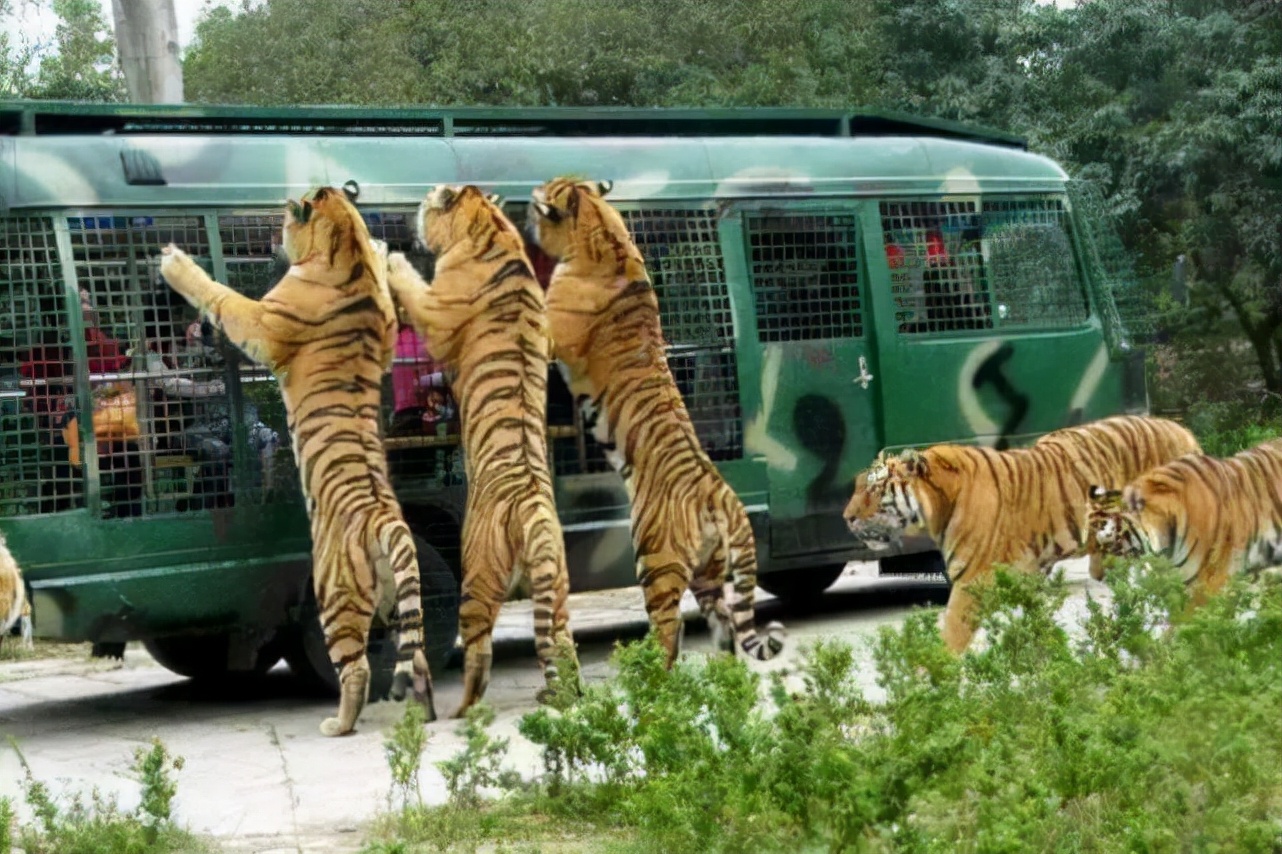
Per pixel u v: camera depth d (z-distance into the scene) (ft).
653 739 21.62
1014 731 21.13
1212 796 19.19
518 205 34.68
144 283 30.89
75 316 29.81
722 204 36.88
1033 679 23.73
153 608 30.42
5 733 31.32
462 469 33.73
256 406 31.55
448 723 30.12
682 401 33.14
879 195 39.06
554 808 22.68
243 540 31.24
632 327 33.04
